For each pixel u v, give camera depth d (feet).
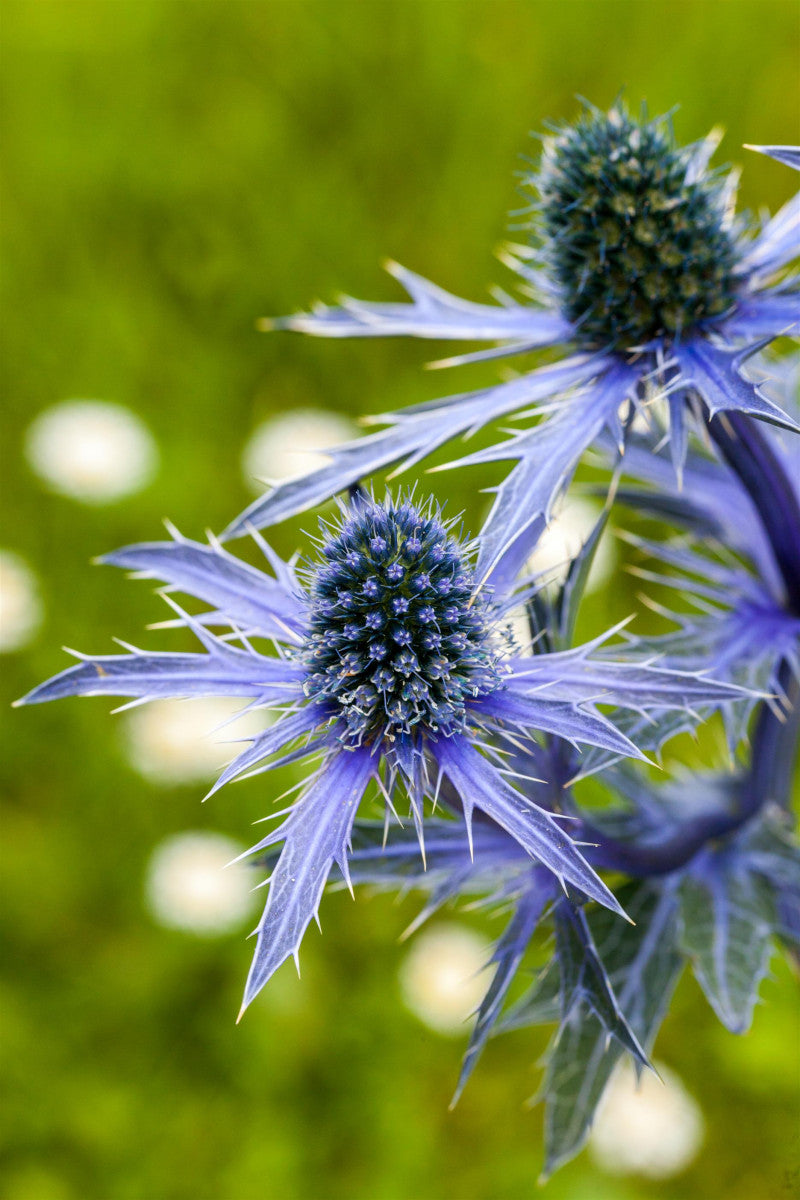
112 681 1.16
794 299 1.21
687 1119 1.86
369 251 2.49
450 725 1.16
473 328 1.25
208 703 2.13
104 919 2.20
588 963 1.17
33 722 2.23
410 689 1.15
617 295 1.21
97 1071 2.05
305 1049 2.05
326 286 2.50
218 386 2.52
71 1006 2.08
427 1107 2.07
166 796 2.21
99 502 2.27
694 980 2.03
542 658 1.16
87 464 2.26
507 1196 1.94
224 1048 2.05
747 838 1.29
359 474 1.19
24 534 2.34
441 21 2.45
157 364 2.52
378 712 1.16
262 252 2.49
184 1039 2.08
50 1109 1.99
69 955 2.17
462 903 2.15
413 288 1.27
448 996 1.95
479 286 2.52
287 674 1.17
